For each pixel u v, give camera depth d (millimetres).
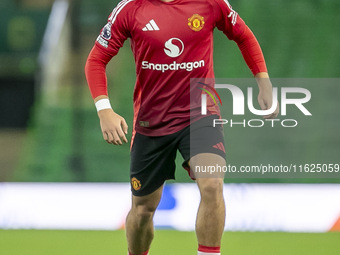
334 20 43375
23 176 35250
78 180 34781
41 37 50906
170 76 13969
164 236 24609
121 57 46781
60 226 26812
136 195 15062
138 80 14422
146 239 15820
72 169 35125
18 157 39188
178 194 26141
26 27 50969
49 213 26859
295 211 26094
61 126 38625
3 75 45531
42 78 46156
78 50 47031
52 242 23750
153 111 14328
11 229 26594
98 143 36781
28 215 26844
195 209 26047
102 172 34875
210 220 13477
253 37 14695
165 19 13789
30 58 48531
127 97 41250
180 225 26047
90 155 35875
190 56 13875
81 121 38031
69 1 47750
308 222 26078
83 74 46125
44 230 26312
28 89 45625
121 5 14195
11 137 43000
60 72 46625
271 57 40844
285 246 22922
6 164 38000
